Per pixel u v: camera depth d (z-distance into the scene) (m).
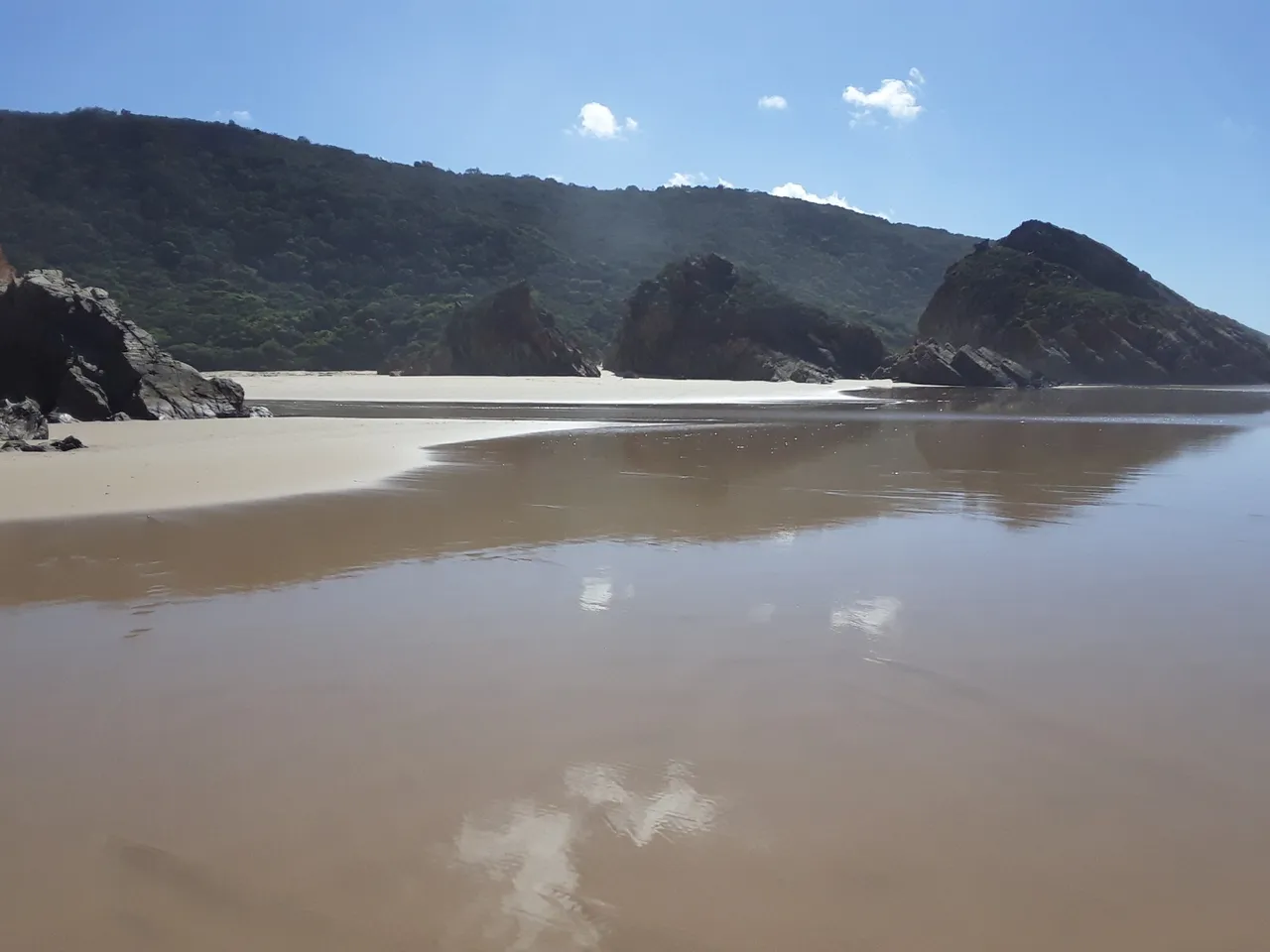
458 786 4.59
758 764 4.86
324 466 17.09
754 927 3.51
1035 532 11.45
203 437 22.70
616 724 5.36
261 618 7.50
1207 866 3.97
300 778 4.68
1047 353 88.06
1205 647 6.90
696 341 91.94
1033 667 6.40
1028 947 3.41
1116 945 3.43
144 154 142.75
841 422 32.16
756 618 7.56
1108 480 16.42
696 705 5.66
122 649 6.73
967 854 4.03
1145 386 85.31
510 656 6.55
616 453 20.62
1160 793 4.61
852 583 8.74
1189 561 9.80
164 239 130.75
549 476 16.42
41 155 136.88
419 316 109.62
